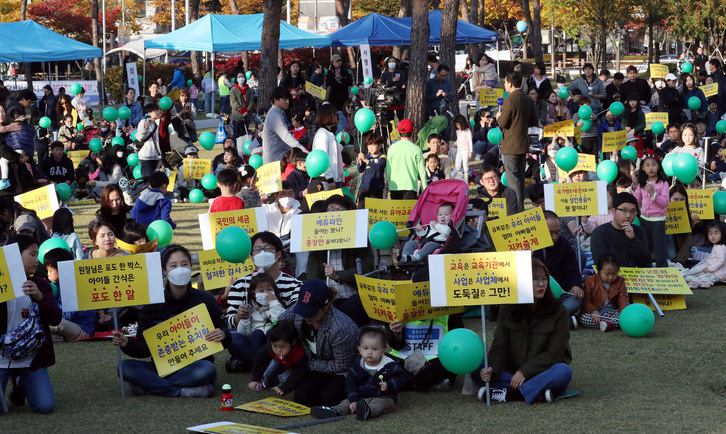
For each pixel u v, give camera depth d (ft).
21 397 24.27
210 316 25.77
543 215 30.89
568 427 21.74
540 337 23.95
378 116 75.41
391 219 36.04
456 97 78.59
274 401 24.25
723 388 24.88
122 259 24.26
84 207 62.44
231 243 26.99
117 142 67.67
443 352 23.00
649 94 76.54
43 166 65.21
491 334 31.09
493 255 22.97
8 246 22.49
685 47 198.39
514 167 46.24
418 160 46.37
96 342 31.30
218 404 24.27
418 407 23.59
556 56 250.37
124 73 149.28
